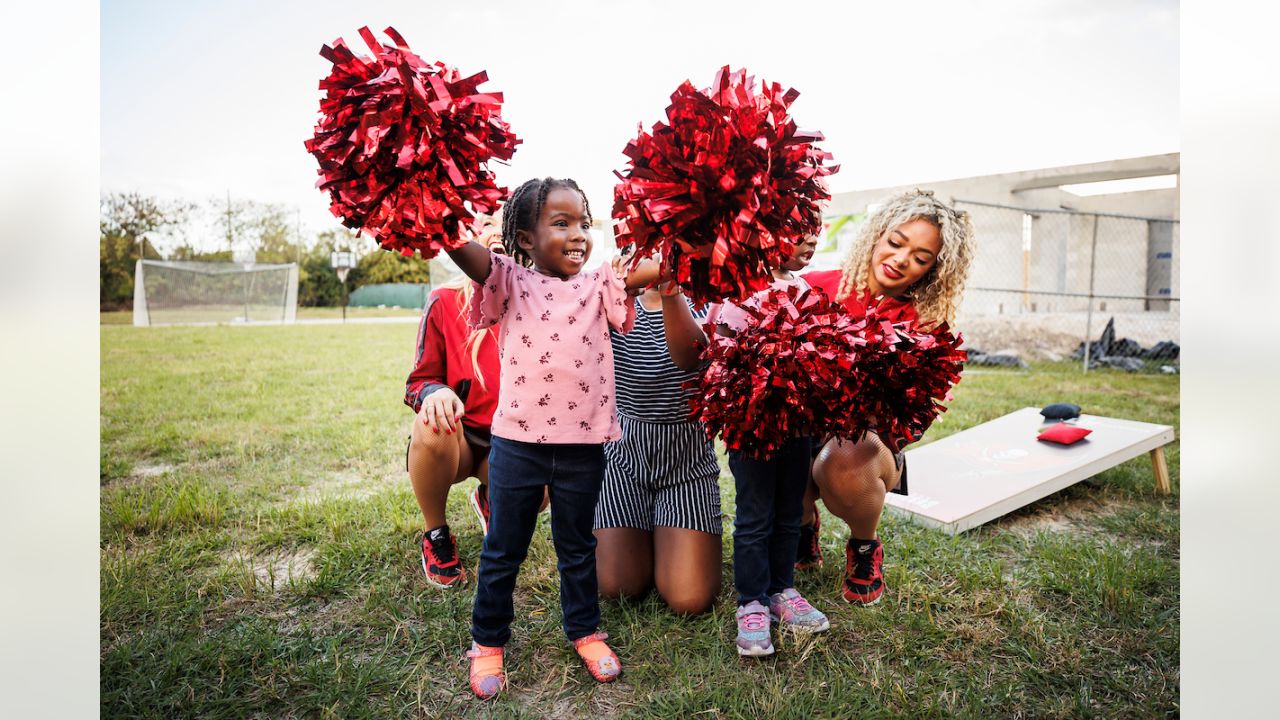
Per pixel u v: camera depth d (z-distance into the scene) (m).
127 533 2.78
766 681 1.79
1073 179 9.81
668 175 1.33
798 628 1.97
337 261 29.70
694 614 2.11
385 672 1.84
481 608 1.80
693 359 1.90
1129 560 2.52
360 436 4.49
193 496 3.20
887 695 1.75
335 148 1.37
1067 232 11.94
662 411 2.10
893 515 2.96
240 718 1.68
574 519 1.81
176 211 33.25
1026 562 2.55
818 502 3.18
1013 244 10.51
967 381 7.15
